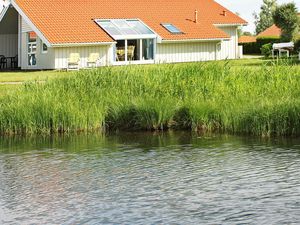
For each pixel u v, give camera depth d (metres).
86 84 24.23
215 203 12.92
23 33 46.16
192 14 51.62
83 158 17.55
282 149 17.86
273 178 14.70
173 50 47.84
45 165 16.77
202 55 49.53
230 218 12.00
